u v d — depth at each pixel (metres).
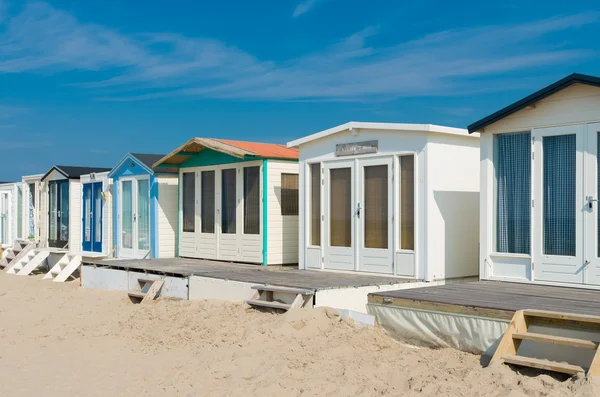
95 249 18.66
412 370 6.86
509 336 6.71
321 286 9.38
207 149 15.04
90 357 8.67
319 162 12.45
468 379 6.28
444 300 7.82
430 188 10.70
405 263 10.90
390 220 11.16
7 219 22.86
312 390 6.47
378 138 11.38
